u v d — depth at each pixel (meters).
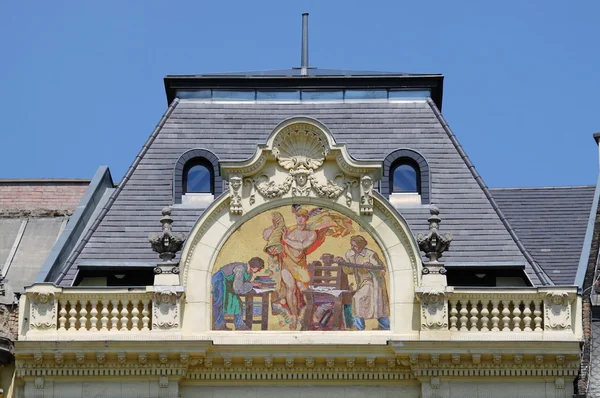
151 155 71.06
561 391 64.56
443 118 72.56
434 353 64.31
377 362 64.94
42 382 64.62
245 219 66.56
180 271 65.44
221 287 65.88
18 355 64.62
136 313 65.25
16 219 75.81
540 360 64.44
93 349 64.31
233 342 64.81
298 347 64.62
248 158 67.25
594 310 69.56
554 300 65.12
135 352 64.31
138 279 67.69
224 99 73.19
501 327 65.25
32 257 73.25
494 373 64.62
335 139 71.25
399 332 65.25
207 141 71.56
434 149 71.38
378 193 66.50
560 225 74.19
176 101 73.00
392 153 70.81
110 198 69.62
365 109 72.88
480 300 65.38
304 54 77.75
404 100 73.25
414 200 70.06
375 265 66.06
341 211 66.62
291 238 66.44
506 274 67.75
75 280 67.00
